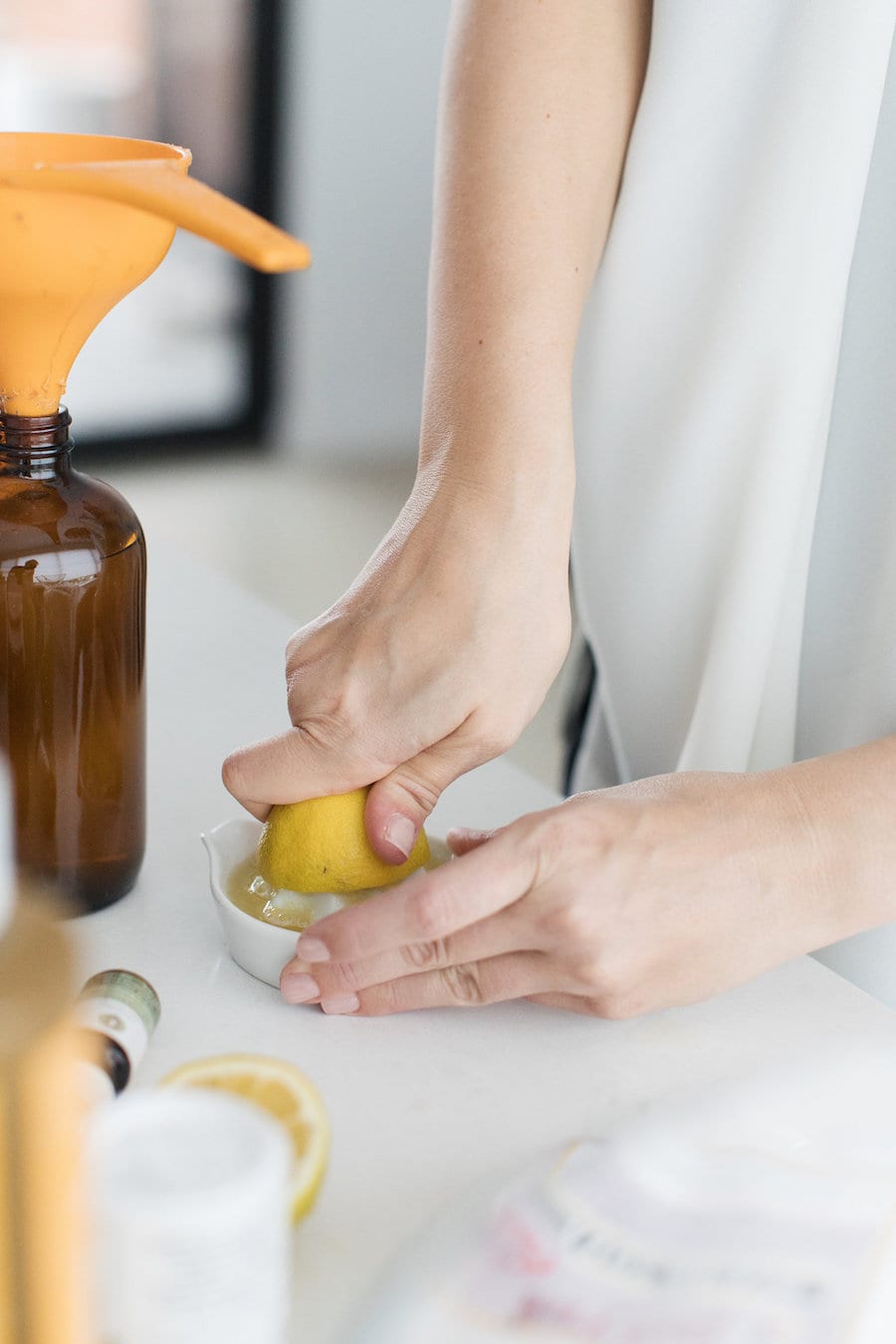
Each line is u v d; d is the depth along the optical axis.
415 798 0.72
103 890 0.73
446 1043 0.68
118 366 3.61
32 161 0.67
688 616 0.89
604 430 0.89
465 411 0.75
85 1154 0.48
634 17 0.83
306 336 3.73
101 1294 0.49
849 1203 0.56
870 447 0.84
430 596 0.73
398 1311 0.54
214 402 3.70
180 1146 0.50
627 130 0.84
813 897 0.68
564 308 0.77
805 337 0.82
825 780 0.70
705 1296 0.54
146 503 3.30
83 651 0.69
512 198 0.77
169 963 0.71
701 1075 0.67
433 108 3.68
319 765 0.70
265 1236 0.50
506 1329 0.54
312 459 3.76
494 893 0.65
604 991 0.67
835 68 0.78
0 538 0.68
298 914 0.71
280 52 3.47
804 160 0.80
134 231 0.65
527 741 2.20
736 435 0.85
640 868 0.66
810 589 0.87
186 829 0.80
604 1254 0.55
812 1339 0.53
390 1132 0.64
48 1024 0.46
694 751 0.87
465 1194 0.59
